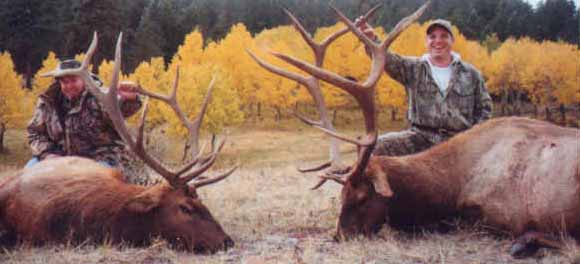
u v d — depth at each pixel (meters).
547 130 4.92
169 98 4.98
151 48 58.06
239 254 4.31
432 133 6.14
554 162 4.54
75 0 54.66
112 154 5.75
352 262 4.04
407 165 5.02
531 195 4.58
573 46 53.47
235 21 86.69
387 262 4.07
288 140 39.38
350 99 47.81
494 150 5.04
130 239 4.39
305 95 41.25
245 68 44.81
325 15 82.75
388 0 83.00
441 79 6.12
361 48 39.78
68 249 4.29
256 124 45.53
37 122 5.70
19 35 56.78
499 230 4.80
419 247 4.47
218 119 30.19
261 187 7.98
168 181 4.43
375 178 4.65
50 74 4.66
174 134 28.58
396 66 6.15
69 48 52.50
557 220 4.39
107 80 42.16
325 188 7.60
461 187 5.08
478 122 6.20
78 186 4.50
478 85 6.17
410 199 4.95
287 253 4.29
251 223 5.47
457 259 4.12
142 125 4.40
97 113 5.56
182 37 70.00
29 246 4.44
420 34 40.53
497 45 78.88
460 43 48.41
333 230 5.16
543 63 50.19
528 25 92.50
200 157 4.51
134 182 5.90
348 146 28.12
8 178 4.75
